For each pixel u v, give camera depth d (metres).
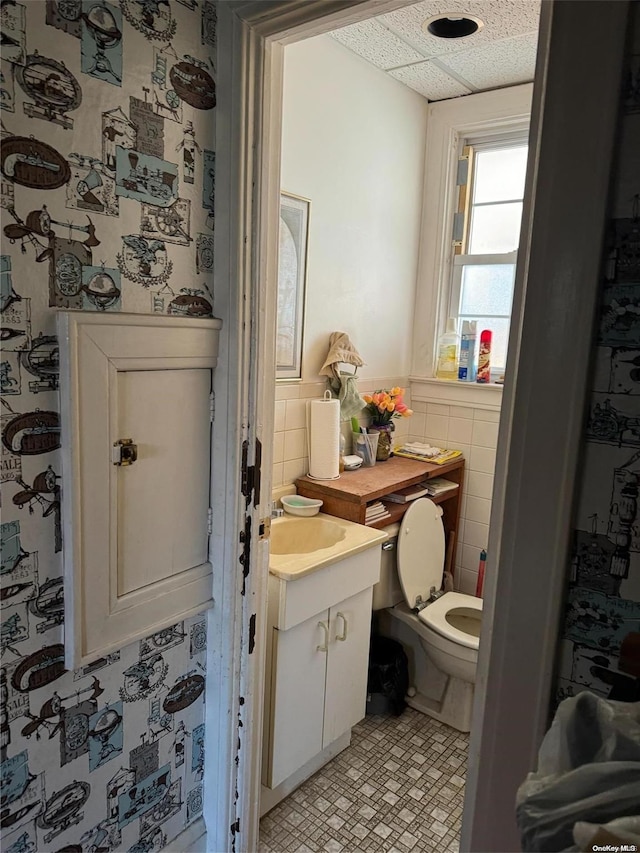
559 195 0.69
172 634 1.31
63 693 1.11
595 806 0.56
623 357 0.69
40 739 1.08
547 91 0.68
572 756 0.61
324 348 2.29
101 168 1.03
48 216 0.97
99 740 1.19
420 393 2.80
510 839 0.82
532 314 0.72
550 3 0.69
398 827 1.81
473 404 2.65
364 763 2.08
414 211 2.67
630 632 0.73
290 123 1.99
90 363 1.03
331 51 2.10
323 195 2.17
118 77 1.03
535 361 0.73
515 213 2.61
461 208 2.71
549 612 0.76
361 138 2.30
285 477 2.18
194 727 1.41
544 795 0.58
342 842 1.75
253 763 1.50
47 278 0.98
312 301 2.20
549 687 0.78
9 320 0.94
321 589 1.77
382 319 2.58
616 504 0.72
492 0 1.75
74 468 1.03
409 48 2.12
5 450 0.96
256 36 1.16
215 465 1.32
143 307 1.13
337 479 2.22
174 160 1.14
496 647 0.80
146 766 1.31
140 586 1.21
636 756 0.58
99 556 1.10
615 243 0.68
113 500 1.11
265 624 1.47
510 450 0.76
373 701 2.31
